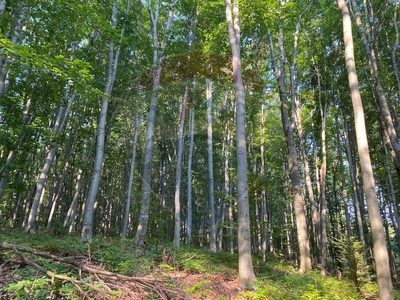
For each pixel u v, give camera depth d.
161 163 26.58
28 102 13.77
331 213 23.14
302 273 9.62
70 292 3.94
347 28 6.57
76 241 8.59
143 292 4.64
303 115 17.06
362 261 7.88
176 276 6.43
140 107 15.67
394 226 16.36
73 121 17.83
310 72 16.88
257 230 15.90
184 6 15.56
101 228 26.58
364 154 5.67
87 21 8.78
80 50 12.95
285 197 21.08
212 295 5.37
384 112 10.20
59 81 6.91
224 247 23.23
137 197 18.92
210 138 15.04
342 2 6.82
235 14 8.52
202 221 27.33
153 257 7.50
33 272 4.45
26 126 11.12
